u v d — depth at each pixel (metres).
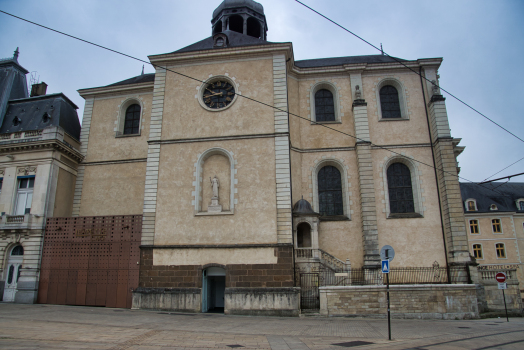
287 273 20.78
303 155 27.09
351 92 28.11
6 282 25.39
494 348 11.16
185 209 22.77
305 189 26.42
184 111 24.59
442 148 25.59
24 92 34.16
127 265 23.41
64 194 27.50
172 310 21.16
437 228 25.28
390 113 28.19
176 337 12.66
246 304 20.34
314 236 23.72
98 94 30.34
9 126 30.36
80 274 24.05
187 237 22.28
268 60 24.72
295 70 28.16
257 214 21.97
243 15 32.75
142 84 29.31
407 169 27.03
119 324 15.51
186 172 23.44
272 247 21.22
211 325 15.88
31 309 20.25
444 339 12.79
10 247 25.92
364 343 12.05
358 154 26.08
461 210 24.38
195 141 23.86
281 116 23.44
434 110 26.42
